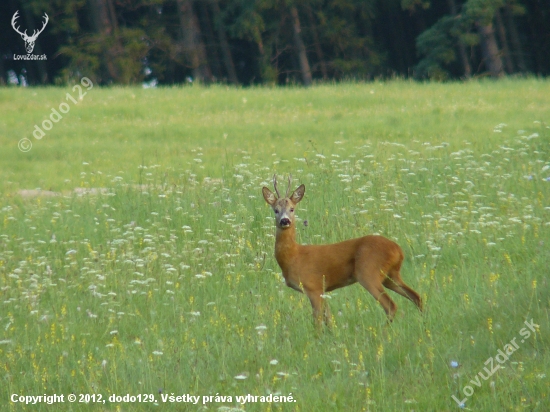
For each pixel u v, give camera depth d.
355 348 8.64
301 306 10.24
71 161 22.36
